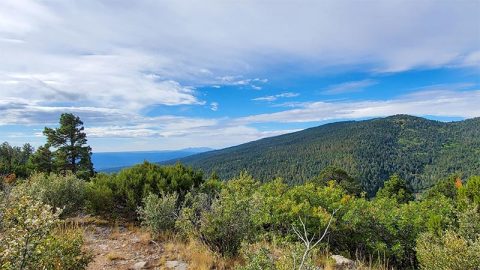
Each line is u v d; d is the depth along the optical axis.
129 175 11.88
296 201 9.94
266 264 4.98
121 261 6.68
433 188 29.48
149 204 9.02
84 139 32.81
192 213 7.50
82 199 10.90
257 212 7.61
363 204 9.32
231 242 6.87
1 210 4.01
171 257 6.92
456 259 5.36
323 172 45.34
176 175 11.96
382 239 8.93
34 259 3.75
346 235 8.95
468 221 7.36
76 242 4.80
